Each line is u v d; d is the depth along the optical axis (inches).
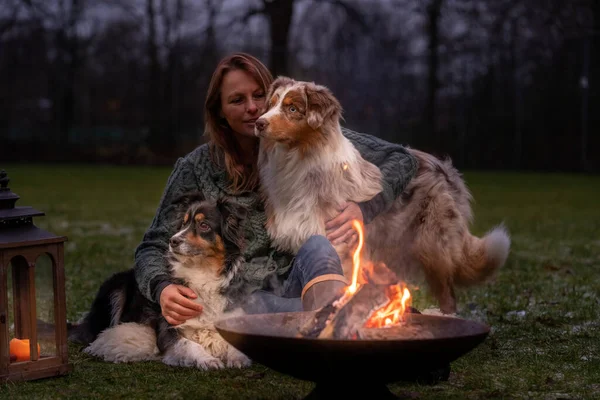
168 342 146.3
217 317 148.5
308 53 1019.3
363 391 100.3
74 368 138.5
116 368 139.6
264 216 165.2
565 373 134.5
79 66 1251.2
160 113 1193.4
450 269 192.5
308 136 160.7
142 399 118.5
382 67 1009.5
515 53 999.0
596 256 313.4
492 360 145.4
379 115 1002.1
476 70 1012.5
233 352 145.7
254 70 164.2
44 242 126.6
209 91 165.2
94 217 504.4
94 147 1245.1
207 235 148.6
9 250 122.6
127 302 164.4
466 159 1020.5
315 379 100.3
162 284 145.3
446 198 190.5
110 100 1248.8
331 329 102.2
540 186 824.9
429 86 1008.2
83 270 278.1
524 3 1017.5
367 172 169.8
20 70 1223.5
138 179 939.3
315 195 161.2
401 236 188.7
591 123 986.1
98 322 168.2
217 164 166.2
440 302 197.2
